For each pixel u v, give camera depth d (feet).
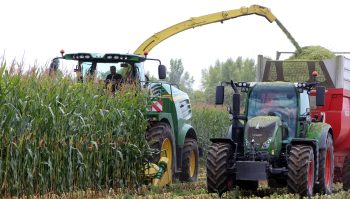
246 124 47.70
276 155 46.88
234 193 46.09
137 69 55.98
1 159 38.88
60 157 42.70
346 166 57.36
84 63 56.24
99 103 47.26
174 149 54.80
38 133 41.06
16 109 39.27
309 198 45.57
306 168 45.29
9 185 39.34
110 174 48.49
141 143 50.83
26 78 41.01
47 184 41.78
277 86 49.78
